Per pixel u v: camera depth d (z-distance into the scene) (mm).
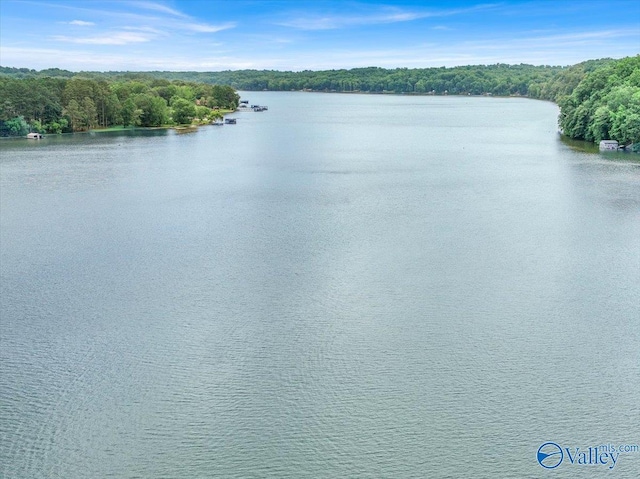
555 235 69750
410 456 34906
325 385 41031
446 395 39781
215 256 64375
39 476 33781
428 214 79875
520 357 43906
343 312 50812
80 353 45156
